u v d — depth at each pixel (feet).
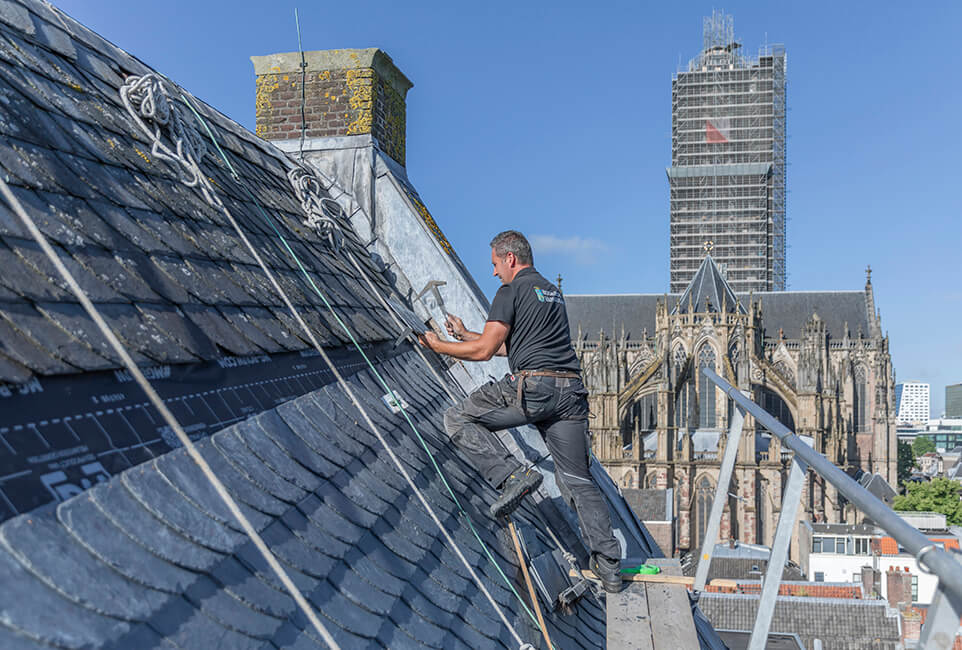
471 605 12.07
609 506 24.75
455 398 22.21
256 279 14.98
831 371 254.27
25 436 6.93
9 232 8.66
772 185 346.54
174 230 13.09
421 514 13.17
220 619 7.01
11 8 13.42
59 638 5.38
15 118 10.89
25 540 5.84
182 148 15.94
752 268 339.16
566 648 14.15
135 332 9.64
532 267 16.94
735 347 231.30
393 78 31.53
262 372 12.48
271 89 30.09
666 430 216.54
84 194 11.05
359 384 15.84
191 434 9.24
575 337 281.95
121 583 6.34
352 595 9.40
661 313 235.40
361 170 28.73
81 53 15.11
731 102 349.41
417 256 27.89
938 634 6.41
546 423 16.65
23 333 7.77
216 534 7.93
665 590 17.04
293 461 10.84
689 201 346.54
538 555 16.69
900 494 273.95
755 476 211.61
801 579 184.96
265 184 22.13
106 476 7.36
